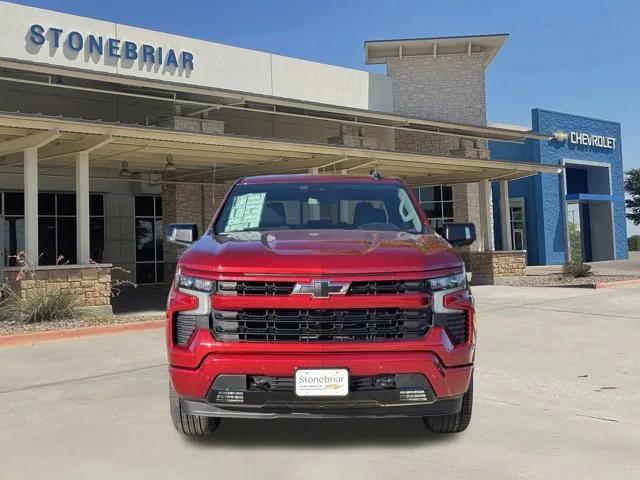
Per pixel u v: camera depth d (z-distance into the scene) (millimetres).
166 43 18047
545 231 31312
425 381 4199
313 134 22062
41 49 16000
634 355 8289
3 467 4484
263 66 20141
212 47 18953
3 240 19406
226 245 4703
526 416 5594
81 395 6633
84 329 10594
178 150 13930
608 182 34906
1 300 12102
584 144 33344
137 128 11898
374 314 4230
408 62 24172
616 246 35250
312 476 4191
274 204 5906
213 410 4332
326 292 4176
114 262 21938
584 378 7059
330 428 5273
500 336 9906
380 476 4176
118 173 21297
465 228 5820
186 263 4578
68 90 17328
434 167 18219
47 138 11430
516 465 4363
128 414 5836
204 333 4266
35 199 12062
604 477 4133
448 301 4344
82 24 16656
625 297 14930
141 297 18078
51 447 4914
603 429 5207
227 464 4453
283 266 4254
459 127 22094
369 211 5859
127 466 4457
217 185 20422
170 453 4711
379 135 23375
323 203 5914
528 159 31172
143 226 22734
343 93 22219
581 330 10344
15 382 7324
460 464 4391
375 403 4195
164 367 8062
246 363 4156
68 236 21016
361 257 4359
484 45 24328
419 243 4832
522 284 19328
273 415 4273
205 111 17781
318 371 4121
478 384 6797
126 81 14492
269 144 13727
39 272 12031
